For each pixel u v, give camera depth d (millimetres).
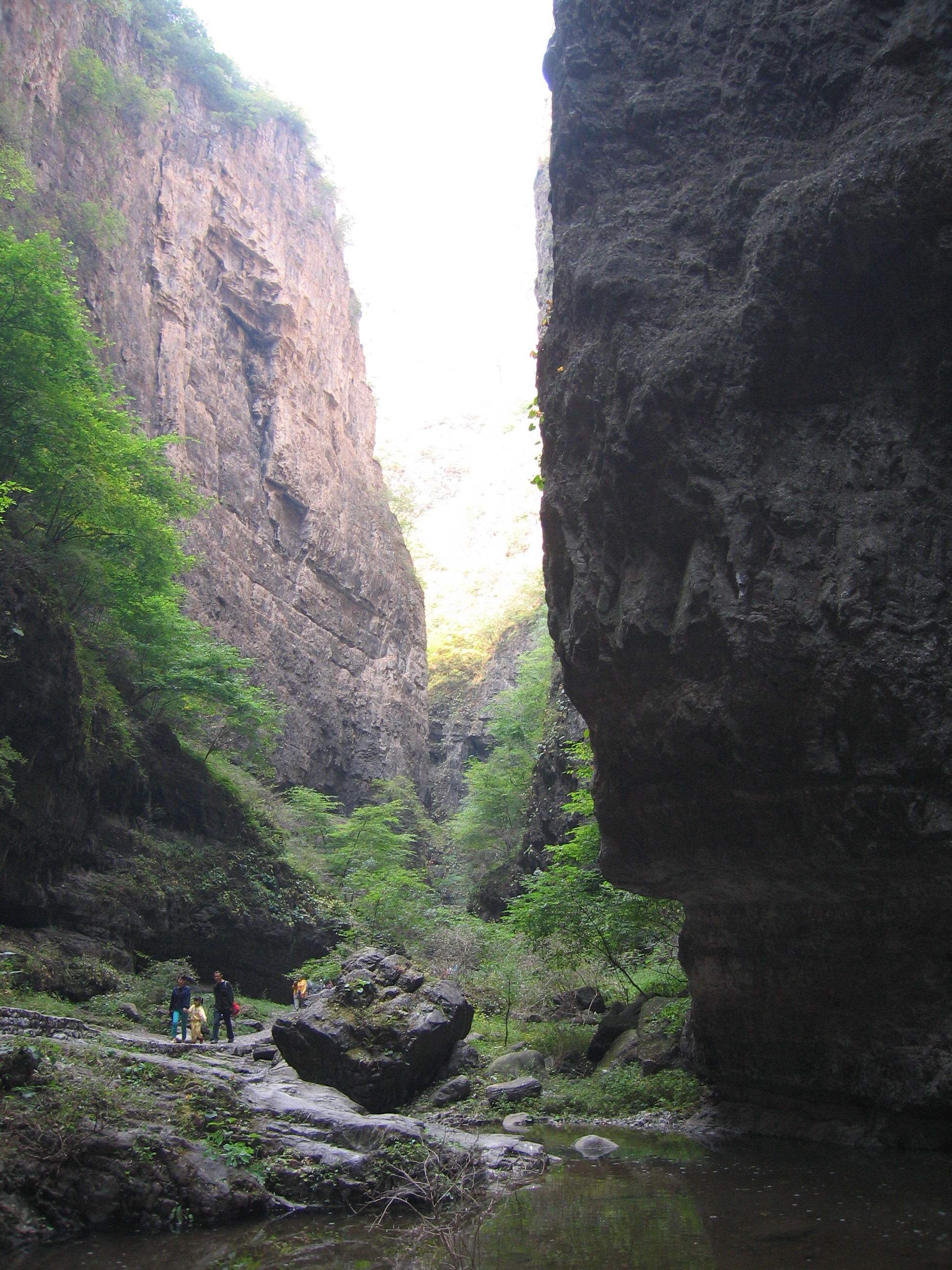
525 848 37281
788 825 9703
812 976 10898
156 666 27859
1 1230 7223
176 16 52719
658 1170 9523
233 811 28688
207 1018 20312
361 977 14359
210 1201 7961
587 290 10977
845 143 9516
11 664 18438
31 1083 8500
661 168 11164
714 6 11188
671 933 17781
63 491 22719
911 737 8375
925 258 8672
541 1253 6777
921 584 8539
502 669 73938
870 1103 10398
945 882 8820
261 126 55469
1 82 32312
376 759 53656
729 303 10008
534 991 21078
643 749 10664
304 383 54719
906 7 9414
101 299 37938
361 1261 6824
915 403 8969
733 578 9367
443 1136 10312
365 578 57406
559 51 12297
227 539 45125
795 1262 6238
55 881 20219
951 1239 6613
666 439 9922
